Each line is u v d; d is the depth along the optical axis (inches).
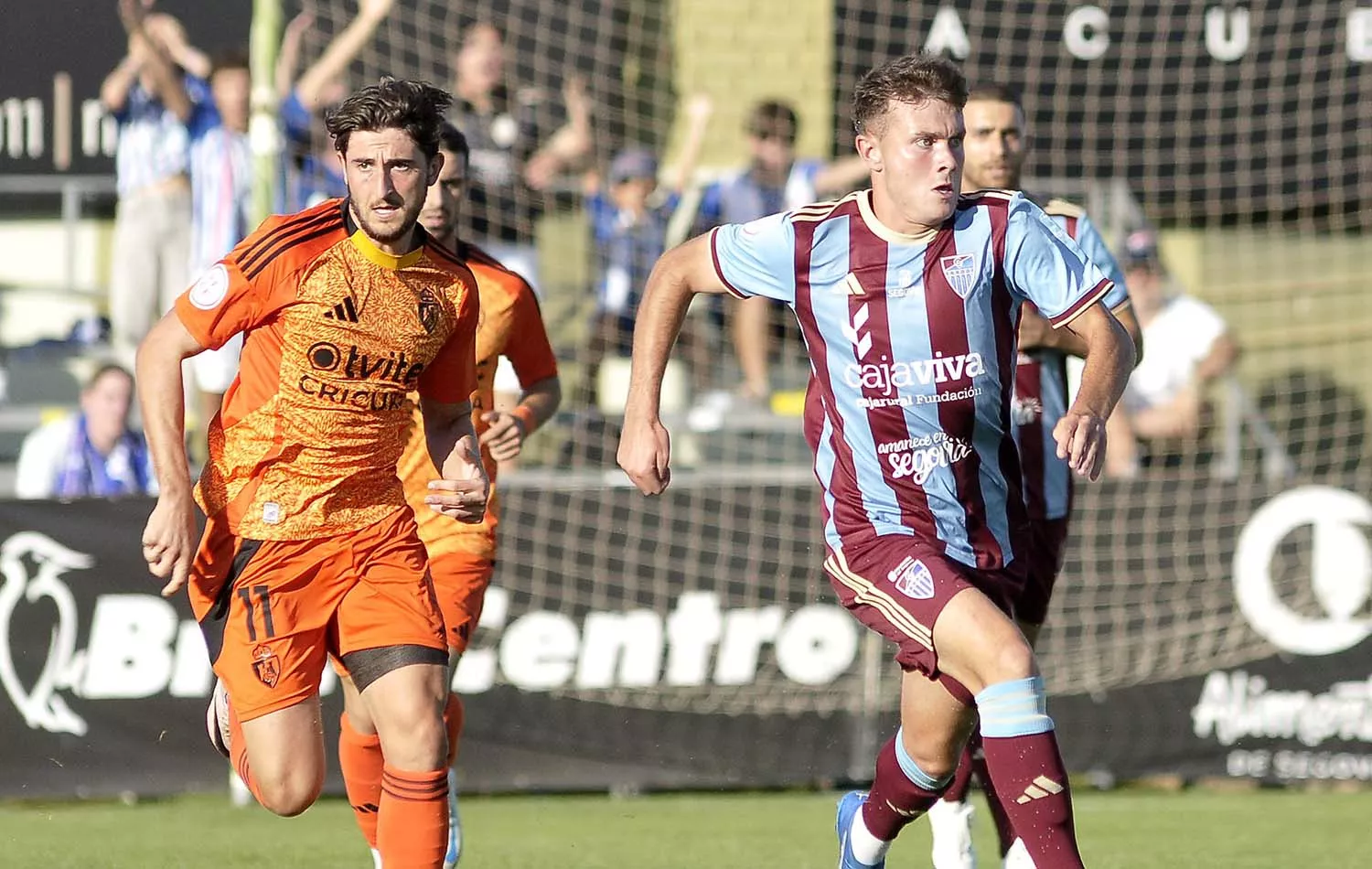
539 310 788.0
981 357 578.2
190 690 1047.6
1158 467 1358.3
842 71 1475.1
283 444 571.5
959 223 575.2
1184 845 901.2
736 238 594.6
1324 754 1101.7
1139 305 1366.9
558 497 1079.6
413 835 553.6
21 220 1483.8
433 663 567.8
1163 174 1460.4
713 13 1517.0
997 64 1453.0
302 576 573.9
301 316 558.9
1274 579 1103.6
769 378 1424.7
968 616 555.2
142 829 955.3
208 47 1417.3
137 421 1282.0
